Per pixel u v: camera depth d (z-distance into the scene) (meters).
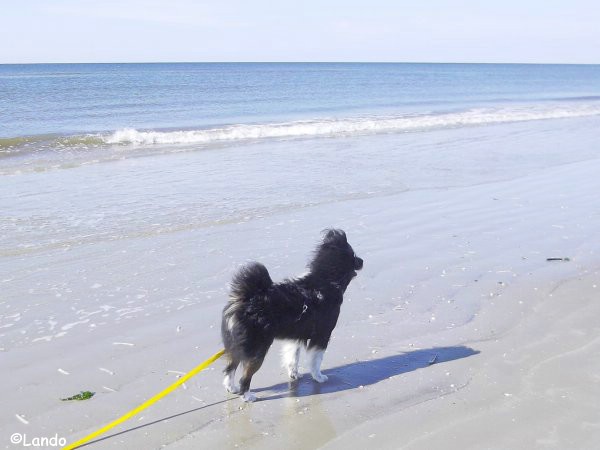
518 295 3.27
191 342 2.77
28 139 7.59
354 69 51.78
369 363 2.65
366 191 5.36
